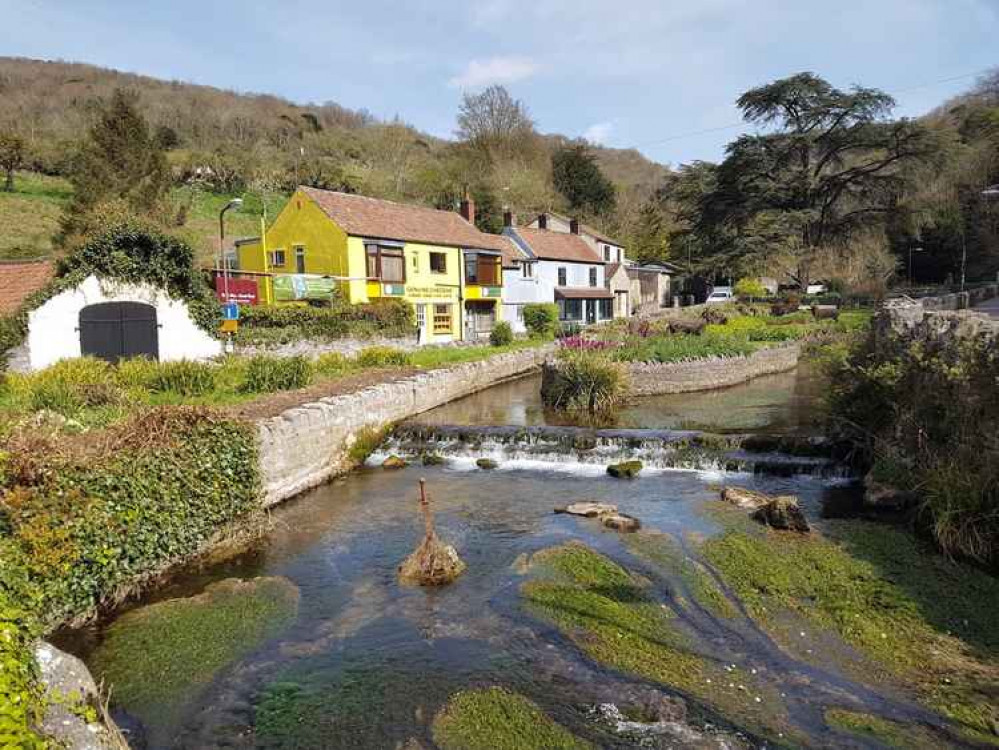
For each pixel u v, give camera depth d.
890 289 52.78
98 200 31.84
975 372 9.75
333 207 32.31
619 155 94.06
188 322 21.97
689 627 7.57
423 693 6.56
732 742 5.66
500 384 27.23
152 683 6.81
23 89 65.19
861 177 52.19
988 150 53.84
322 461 14.28
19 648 5.26
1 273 23.23
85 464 8.11
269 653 7.38
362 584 9.13
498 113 72.25
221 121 68.00
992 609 7.62
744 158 52.59
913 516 10.29
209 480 10.26
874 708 6.04
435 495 13.12
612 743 5.71
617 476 14.03
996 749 5.46
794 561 9.11
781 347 28.70
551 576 9.03
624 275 56.06
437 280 36.16
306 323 25.72
